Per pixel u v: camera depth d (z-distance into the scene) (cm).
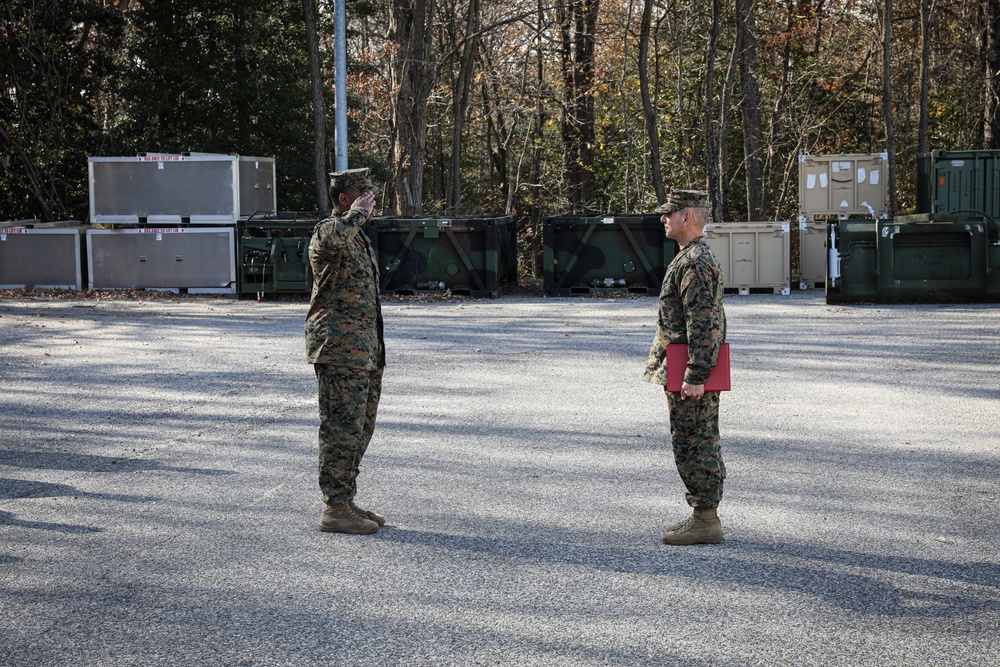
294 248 1927
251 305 1844
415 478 673
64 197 2756
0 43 2603
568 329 1437
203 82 2750
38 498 634
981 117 2834
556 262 1947
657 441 775
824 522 572
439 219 1919
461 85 2708
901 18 2981
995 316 1488
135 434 812
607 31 3038
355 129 3086
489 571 500
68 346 1304
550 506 608
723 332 524
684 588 475
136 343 1329
